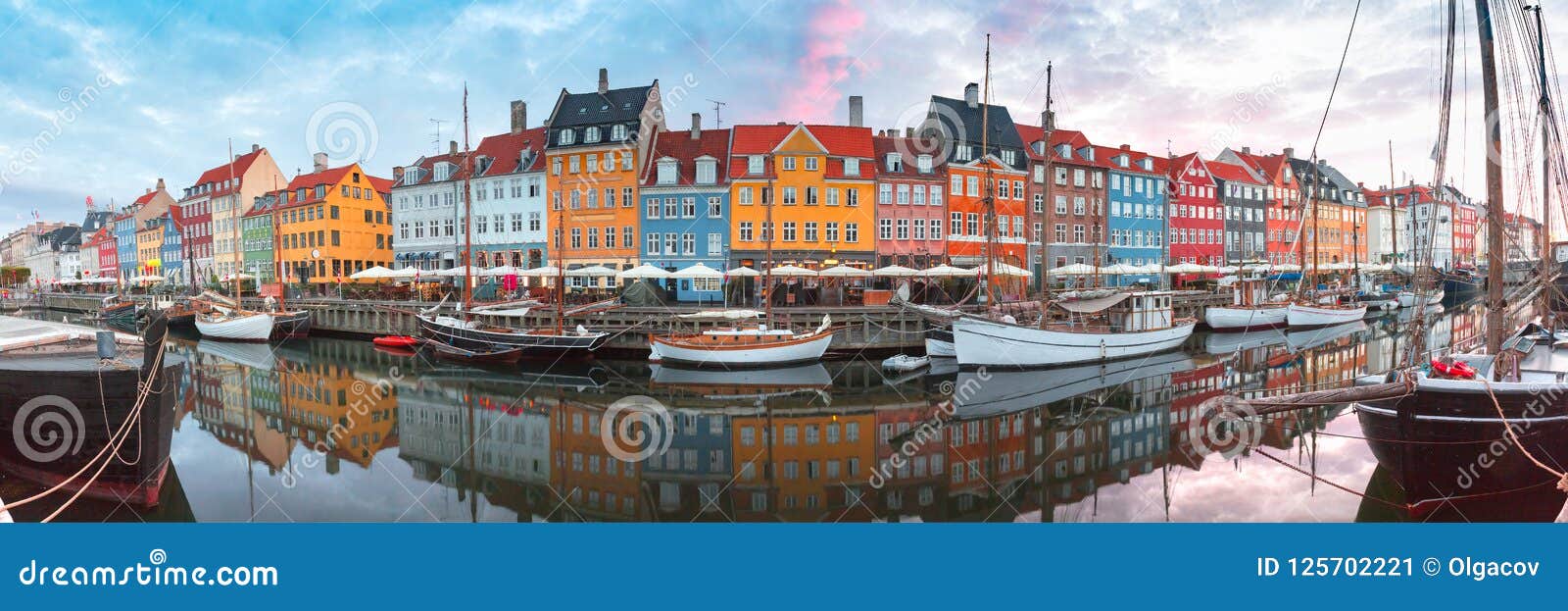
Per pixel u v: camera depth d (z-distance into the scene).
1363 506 12.60
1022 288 48.50
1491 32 12.06
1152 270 49.97
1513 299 16.39
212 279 67.88
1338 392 11.21
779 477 15.42
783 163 49.47
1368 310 54.84
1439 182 13.04
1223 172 72.88
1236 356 32.50
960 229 53.19
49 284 93.12
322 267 62.47
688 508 13.49
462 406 23.30
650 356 31.98
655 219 50.69
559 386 26.34
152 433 12.90
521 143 57.47
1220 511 12.61
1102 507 13.05
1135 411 21.19
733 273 38.16
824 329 31.31
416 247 59.31
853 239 49.97
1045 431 19.03
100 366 13.23
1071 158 60.41
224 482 15.22
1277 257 75.25
